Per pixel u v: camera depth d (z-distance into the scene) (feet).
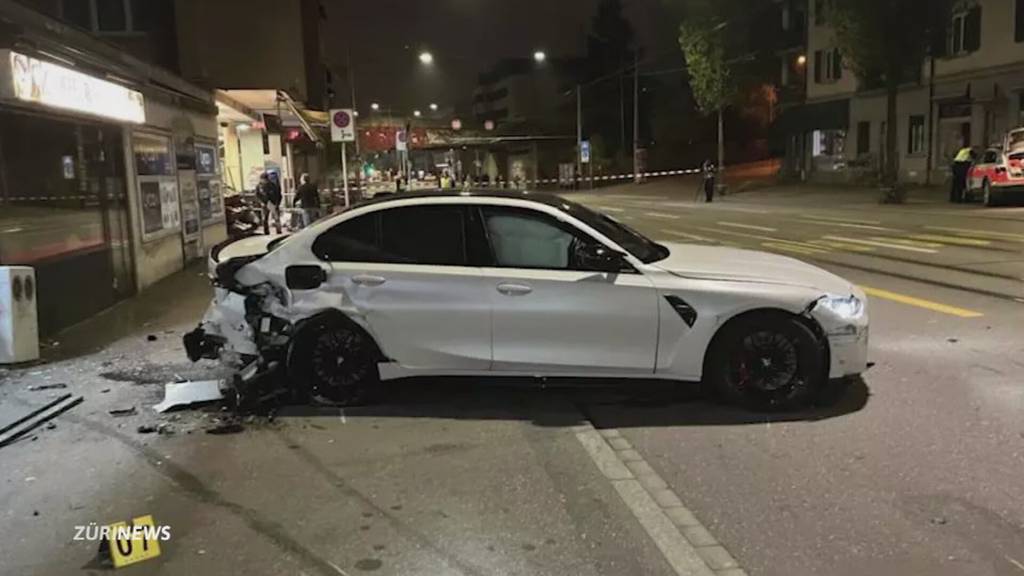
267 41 79.66
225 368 24.57
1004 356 23.67
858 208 89.76
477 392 21.57
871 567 12.17
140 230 40.14
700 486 15.29
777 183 154.30
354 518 14.21
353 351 20.42
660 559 12.57
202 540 13.48
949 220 66.90
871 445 17.08
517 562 12.54
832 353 19.16
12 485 15.99
